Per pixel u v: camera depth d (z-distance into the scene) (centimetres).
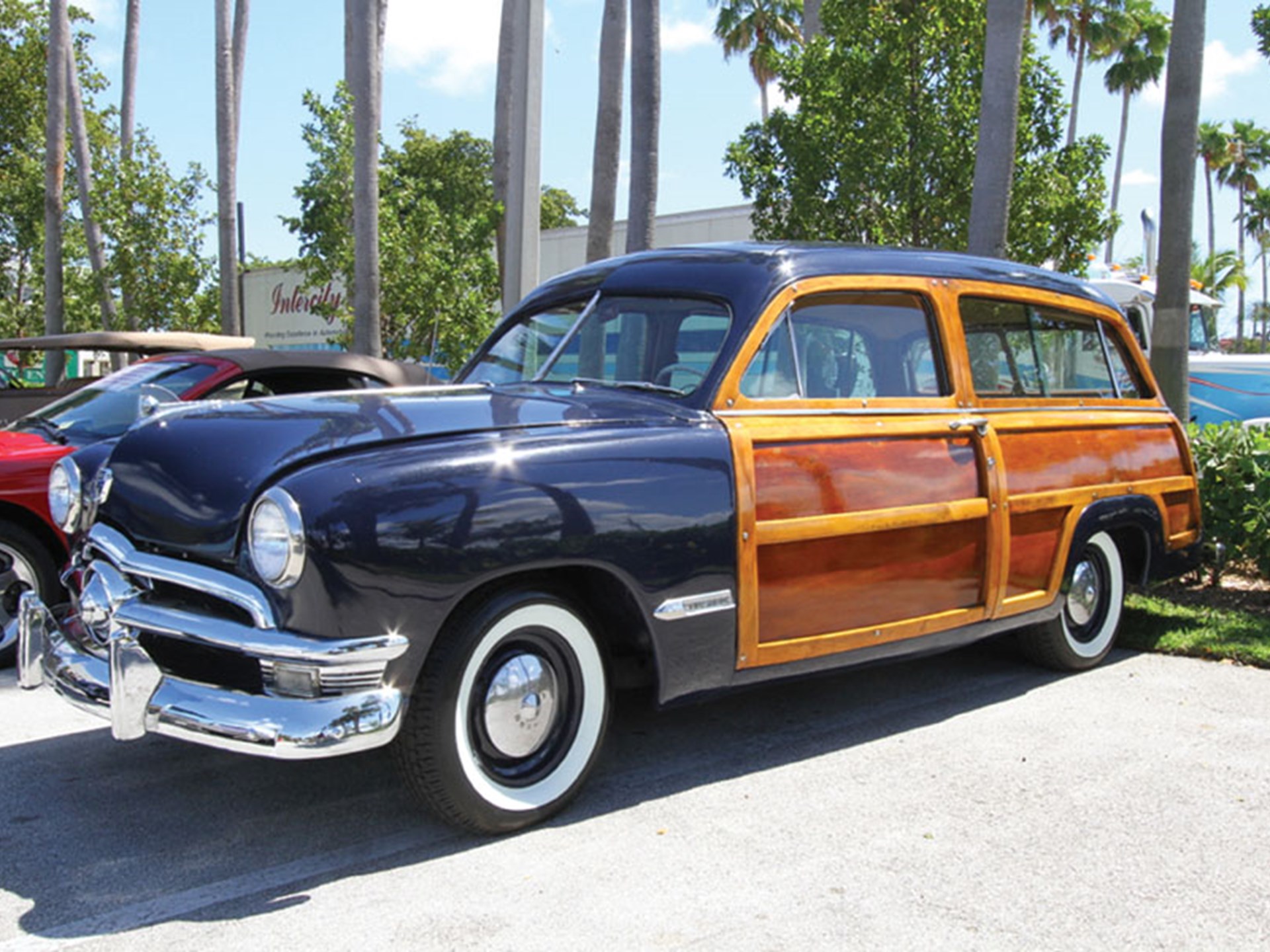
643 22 1027
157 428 375
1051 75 1016
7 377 1295
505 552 324
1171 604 662
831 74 1042
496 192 1783
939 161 997
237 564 318
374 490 312
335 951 276
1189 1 862
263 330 2758
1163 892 311
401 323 1711
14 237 3406
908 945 280
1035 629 526
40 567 553
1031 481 479
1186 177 870
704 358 401
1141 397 573
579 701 360
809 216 1050
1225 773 403
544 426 357
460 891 309
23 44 3014
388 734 310
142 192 2091
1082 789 388
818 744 438
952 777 399
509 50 1761
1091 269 1290
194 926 289
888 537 420
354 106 1381
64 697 352
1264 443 696
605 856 332
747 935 284
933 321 461
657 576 356
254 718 304
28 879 318
